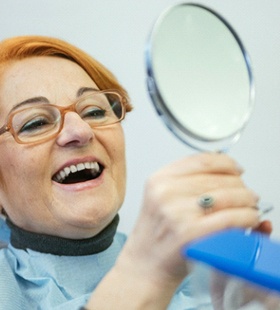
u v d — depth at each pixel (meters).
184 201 0.63
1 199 1.22
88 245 1.22
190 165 0.65
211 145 0.67
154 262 0.67
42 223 1.17
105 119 1.23
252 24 1.63
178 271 0.66
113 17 1.69
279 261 0.48
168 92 0.61
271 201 1.66
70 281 1.18
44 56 1.22
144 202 0.67
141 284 0.68
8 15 1.70
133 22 1.68
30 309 1.11
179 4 0.65
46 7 1.69
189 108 0.63
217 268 0.49
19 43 1.21
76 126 1.13
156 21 0.62
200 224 0.60
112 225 1.27
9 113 1.15
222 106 0.66
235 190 0.63
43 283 1.16
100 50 1.70
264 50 1.64
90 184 1.17
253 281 0.47
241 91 0.69
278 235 1.65
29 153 1.12
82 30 1.70
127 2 1.68
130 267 0.70
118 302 0.69
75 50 1.26
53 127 1.15
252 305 0.51
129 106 1.36
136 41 1.69
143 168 1.71
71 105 1.16
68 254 1.21
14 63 1.19
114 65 1.70
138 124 1.70
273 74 1.64
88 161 1.17
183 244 0.61
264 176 1.66
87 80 1.23
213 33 0.68
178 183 0.64
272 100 1.64
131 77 1.70
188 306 1.16
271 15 1.63
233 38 0.69
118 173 1.24
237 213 0.60
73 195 1.16
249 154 1.65
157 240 0.66
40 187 1.15
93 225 1.16
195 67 0.65
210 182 0.64
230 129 0.66
